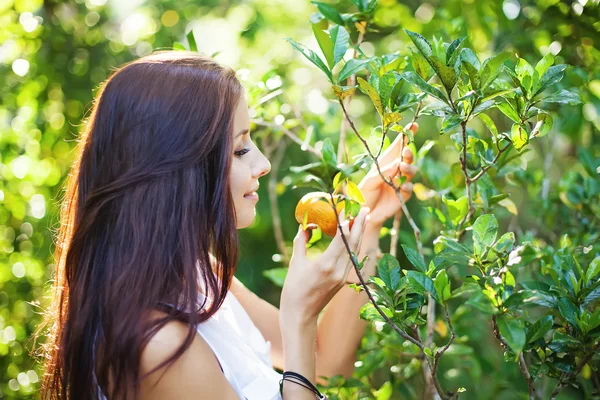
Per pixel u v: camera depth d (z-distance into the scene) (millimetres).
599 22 1614
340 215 1271
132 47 2982
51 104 2732
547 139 1927
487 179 1367
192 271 1116
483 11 1964
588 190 1605
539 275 1573
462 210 1359
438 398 1300
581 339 1081
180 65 1198
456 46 1087
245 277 3127
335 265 1223
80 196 1227
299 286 1238
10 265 2416
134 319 1065
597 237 1499
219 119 1169
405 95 1183
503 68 1097
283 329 1247
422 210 1998
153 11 3164
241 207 1253
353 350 1524
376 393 1663
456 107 1099
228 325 1293
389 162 1467
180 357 1077
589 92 1692
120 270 1111
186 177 1146
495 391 1953
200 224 1156
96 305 1129
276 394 1227
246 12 3525
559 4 1676
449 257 1086
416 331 1149
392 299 1125
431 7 2443
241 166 1232
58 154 2703
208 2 3316
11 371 2297
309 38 3359
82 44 2818
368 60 1151
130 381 1056
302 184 1207
